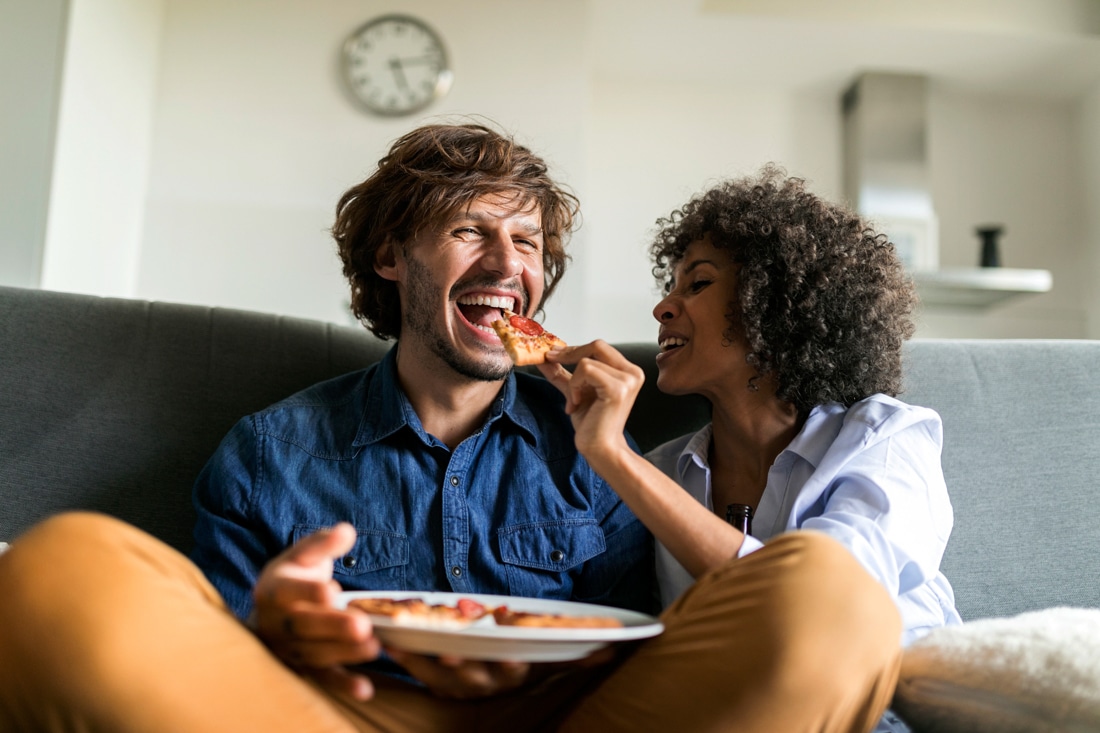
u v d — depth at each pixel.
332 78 4.21
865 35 4.73
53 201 3.15
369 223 1.66
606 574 1.47
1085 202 5.17
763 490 1.57
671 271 1.83
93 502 1.56
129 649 0.80
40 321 1.64
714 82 5.18
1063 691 0.91
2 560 0.85
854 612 0.90
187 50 4.17
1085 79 5.07
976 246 5.17
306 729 0.87
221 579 1.35
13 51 3.06
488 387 1.51
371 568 1.38
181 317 1.72
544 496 1.47
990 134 5.27
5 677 0.81
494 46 4.24
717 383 1.59
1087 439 1.69
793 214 1.59
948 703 0.99
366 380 1.57
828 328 1.54
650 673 0.96
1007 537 1.63
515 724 1.11
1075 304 5.13
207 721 0.82
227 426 1.66
